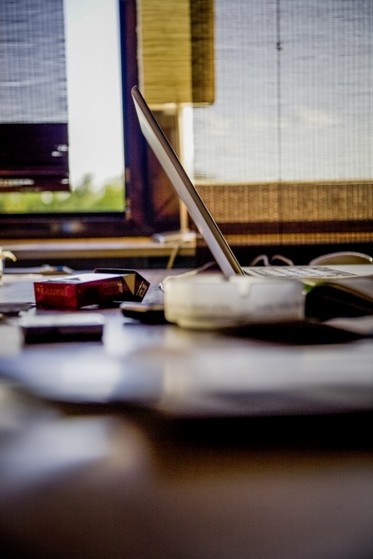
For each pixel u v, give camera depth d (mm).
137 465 644
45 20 2344
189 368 645
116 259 2268
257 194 2322
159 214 2488
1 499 645
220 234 927
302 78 2326
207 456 640
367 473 637
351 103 2340
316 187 2334
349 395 589
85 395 580
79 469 621
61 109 2377
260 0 2287
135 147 2457
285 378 616
